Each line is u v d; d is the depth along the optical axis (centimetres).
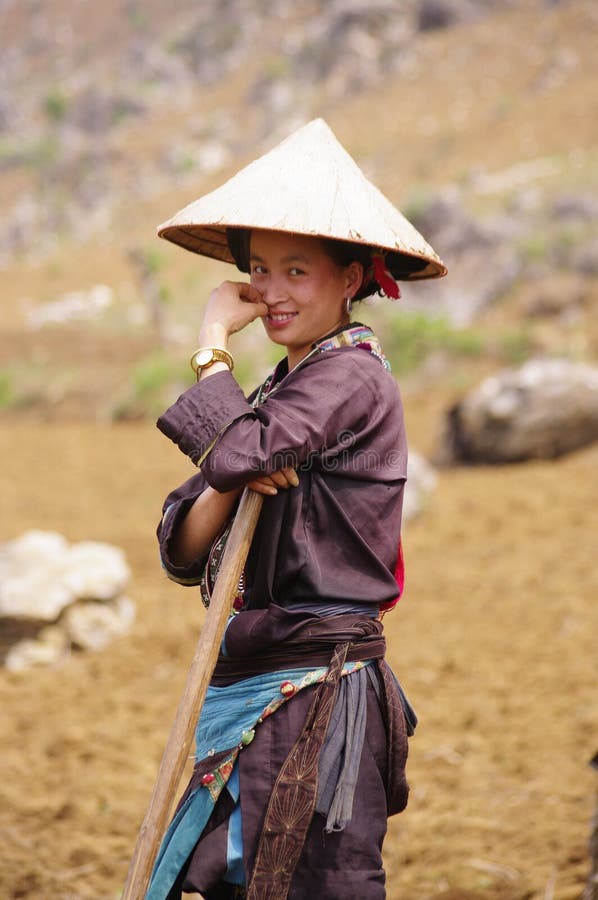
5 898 779
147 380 3812
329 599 432
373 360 449
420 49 14312
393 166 10381
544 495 2198
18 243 12462
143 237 10438
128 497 2472
